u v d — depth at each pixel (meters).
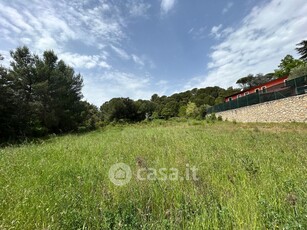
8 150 6.70
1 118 17.86
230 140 7.88
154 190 2.87
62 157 5.27
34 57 23.62
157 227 2.01
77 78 28.70
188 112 39.56
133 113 49.59
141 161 4.04
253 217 2.06
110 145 7.56
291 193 2.41
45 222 2.11
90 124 31.14
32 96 22.28
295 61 44.50
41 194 2.69
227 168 3.86
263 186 2.86
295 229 1.77
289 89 16.28
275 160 4.31
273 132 11.21
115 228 2.00
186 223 2.13
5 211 2.21
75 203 2.45
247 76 73.38
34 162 4.65
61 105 24.11
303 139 7.75
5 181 3.22
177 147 6.48
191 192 2.80
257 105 19.98
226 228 2.01
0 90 18.39
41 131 21.14
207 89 74.50
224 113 27.22
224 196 2.67
